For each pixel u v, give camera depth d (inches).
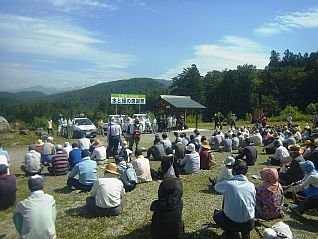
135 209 330.3
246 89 3469.5
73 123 1135.0
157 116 1401.3
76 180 397.4
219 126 1482.5
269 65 5187.0
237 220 230.2
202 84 3905.0
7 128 1045.2
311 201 293.3
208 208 335.6
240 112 3496.6
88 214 316.2
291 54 5059.1
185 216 311.7
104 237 264.8
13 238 263.1
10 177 335.6
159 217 240.7
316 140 597.6
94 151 557.6
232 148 752.3
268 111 2960.1
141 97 1353.3
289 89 3336.6
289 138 643.5
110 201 307.1
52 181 454.0
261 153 704.4
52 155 544.4
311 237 261.1
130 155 589.0
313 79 3132.4
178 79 4082.2
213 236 265.4
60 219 303.4
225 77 3668.8
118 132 650.8
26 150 839.7
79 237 265.1
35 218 212.8
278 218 295.4
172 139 1018.7
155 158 598.9
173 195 242.4
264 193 290.5
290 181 369.4
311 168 301.4
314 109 2335.1
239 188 232.7
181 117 1421.0
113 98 1278.3
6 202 328.8
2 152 493.7
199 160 500.7
